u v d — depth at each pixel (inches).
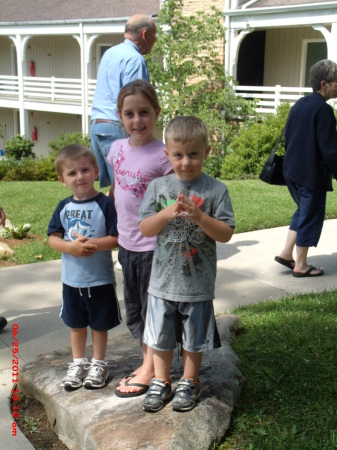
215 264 105.2
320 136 191.0
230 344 138.1
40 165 619.8
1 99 913.5
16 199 348.8
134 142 114.9
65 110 814.5
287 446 100.9
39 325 164.7
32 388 120.4
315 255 237.0
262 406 114.0
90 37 768.9
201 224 96.4
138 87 110.0
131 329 120.5
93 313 113.5
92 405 107.3
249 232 277.0
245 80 706.2
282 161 210.2
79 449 103.3
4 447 107.0
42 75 949.8
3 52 1007.0
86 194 114.7
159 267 103.6
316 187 197.0
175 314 104.7
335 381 121.8
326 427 105.5
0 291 193.6
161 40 598.5
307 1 559.2
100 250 111.0
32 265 223.0
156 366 107.0
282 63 681.6
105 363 116.9
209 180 103.6
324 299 176.4
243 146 514.9
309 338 142.1
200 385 112.2
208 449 99.4
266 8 568.4
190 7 652.1
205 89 624.7
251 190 380.8
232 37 609.9
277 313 163.3
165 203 103.4
